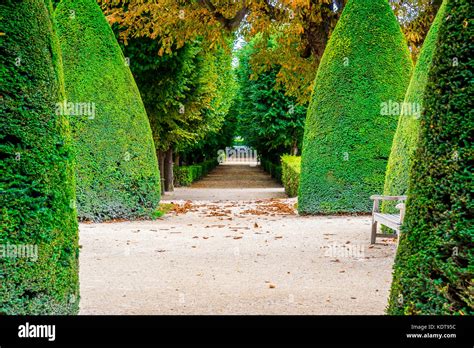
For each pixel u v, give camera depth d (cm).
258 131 2589
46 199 297
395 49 1048
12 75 282
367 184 1041
